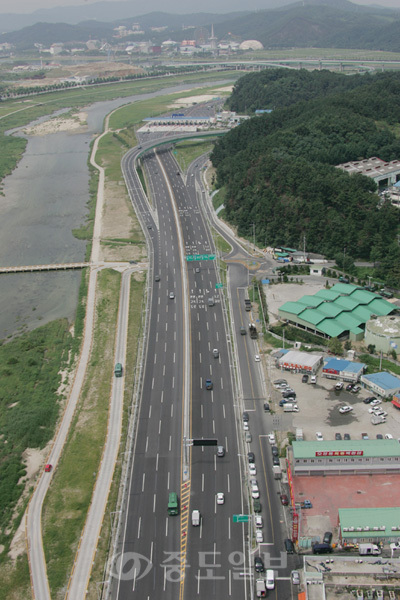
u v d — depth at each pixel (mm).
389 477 180625
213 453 193625
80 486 182125
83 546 161250
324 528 162625
